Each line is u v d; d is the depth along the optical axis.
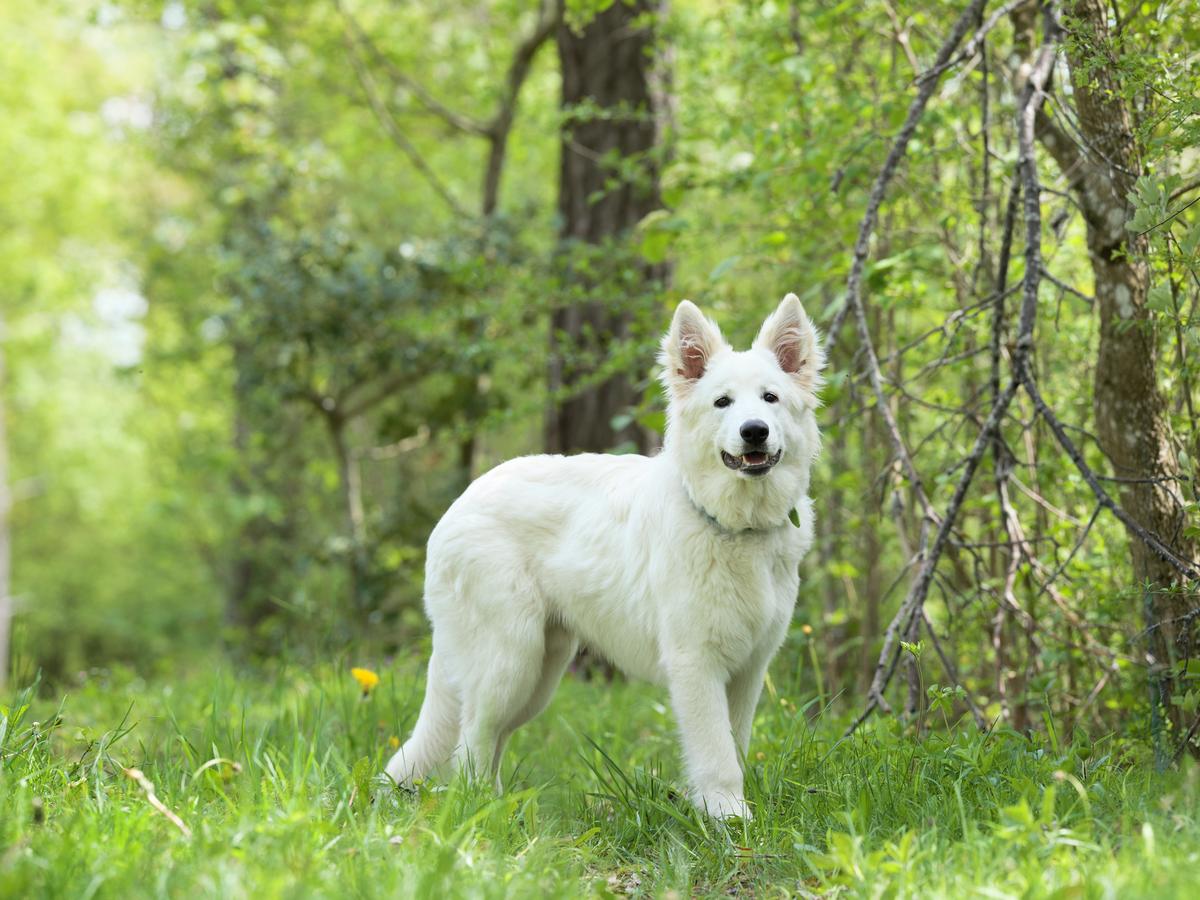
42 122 18.61
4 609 20.22
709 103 8.18
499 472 5.20
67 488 27.50
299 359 13.10
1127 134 4.87
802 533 4.75
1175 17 5.16
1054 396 6.39
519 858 3.67
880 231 6.57
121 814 3.60
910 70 6.61
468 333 11.81
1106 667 5.34
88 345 23.94
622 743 5.98
